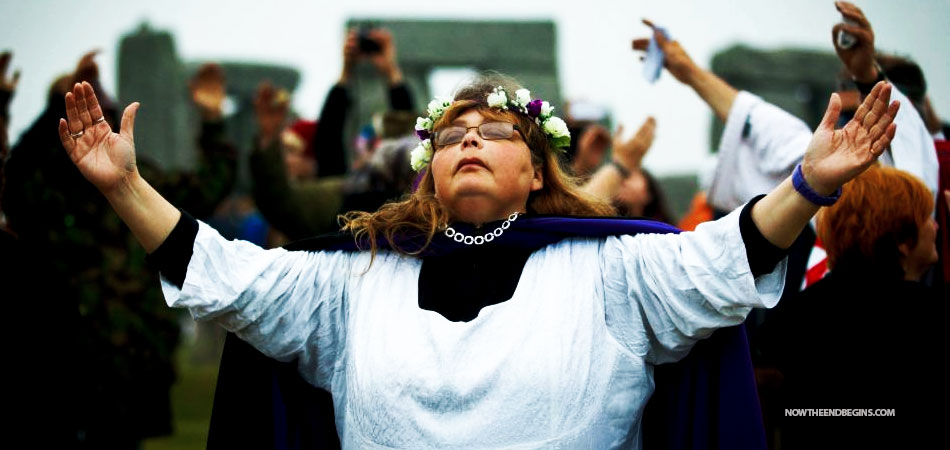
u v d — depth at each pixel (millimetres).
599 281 3100
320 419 3379
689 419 3191
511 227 3164
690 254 2947
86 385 4762
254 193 5789
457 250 3176
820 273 4191
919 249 3596
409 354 2986
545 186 3408
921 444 3350
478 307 3068
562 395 2922
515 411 2895
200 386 9875
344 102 6324
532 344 2957
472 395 2908
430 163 3396
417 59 11961
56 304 3957
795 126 4277
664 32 4535
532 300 3039
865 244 3557
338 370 3215
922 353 3387
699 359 3172
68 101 2902
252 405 3338
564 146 3449
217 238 3041
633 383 3029
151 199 2969
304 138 7371
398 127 5668
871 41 4121
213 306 2986
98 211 5055
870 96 2766
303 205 5773
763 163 4266
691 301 2945
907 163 4000
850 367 3443
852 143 2762
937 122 4789
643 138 4828
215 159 5598
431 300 3111
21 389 3770
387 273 3195
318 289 3215
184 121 14109
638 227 3139
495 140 3193
